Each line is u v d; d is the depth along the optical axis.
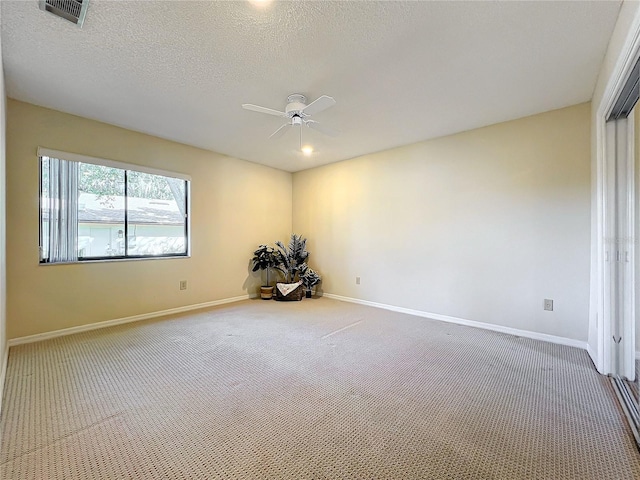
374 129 3.62
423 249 4.07
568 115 3.00
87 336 3.19
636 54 1.57
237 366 2.50
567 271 3.02
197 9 1.69
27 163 2.96
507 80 2.50
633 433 1.65
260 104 2.94
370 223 4.68
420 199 4.10
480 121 3.37
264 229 5.39
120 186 3.69
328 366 2.51
